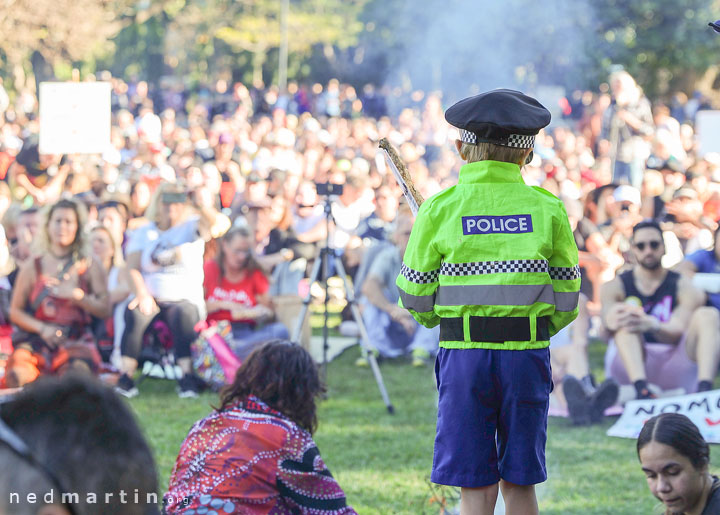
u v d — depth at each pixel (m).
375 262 9.34
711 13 22.56
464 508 3.00
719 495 3.07
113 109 29.09
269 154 13.31
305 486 3.16
